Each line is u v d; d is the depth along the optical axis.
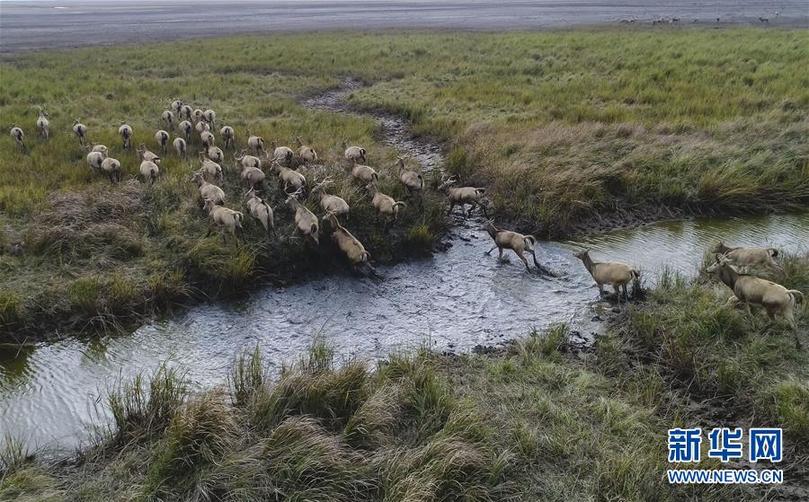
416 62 33.50
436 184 15.23
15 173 15.00
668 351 8.55
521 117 20.78
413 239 12.60
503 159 16.03
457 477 6.29
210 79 29.77
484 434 6.84
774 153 15.93
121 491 6.30
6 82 27.67
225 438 6.62
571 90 24.67
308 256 11.91
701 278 10.72
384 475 6.32
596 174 14.77
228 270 10.91
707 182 14.52
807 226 13.60
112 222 12.02
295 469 6.31
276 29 60.50
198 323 10.15
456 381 8.14
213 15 92.50
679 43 35.12
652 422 7.34
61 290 10.11
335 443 6.62
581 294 10.82
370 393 7.45
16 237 11.47
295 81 29.59
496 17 71.25
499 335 9.68
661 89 24.11
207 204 12.39
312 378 7.61
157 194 13.30
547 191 14.13
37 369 8.91
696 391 7.98
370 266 11.82
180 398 8.07
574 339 9.38
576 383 7.98
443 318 10.27
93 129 19.95
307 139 18.66
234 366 8.99
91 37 54.53
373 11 95.12
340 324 10.15
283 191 14.03
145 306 10.27
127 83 28.17
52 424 7.80
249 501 6.03
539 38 40.59
